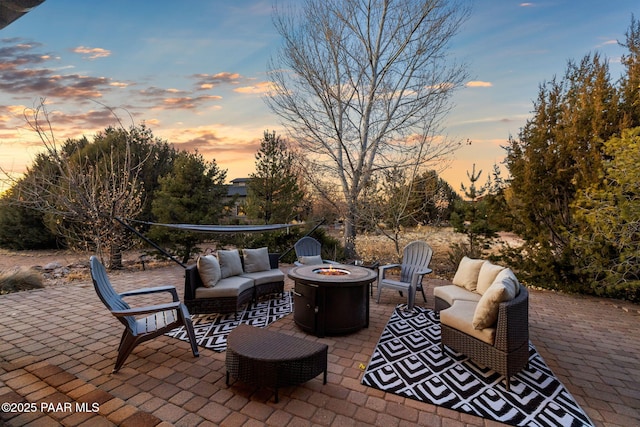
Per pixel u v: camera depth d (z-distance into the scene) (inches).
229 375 114.7
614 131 248.1
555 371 129.3
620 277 227.6
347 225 407.5
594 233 238.7
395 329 171.6
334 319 162.2
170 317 140.6
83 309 193.6
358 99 414.9
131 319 129.5
